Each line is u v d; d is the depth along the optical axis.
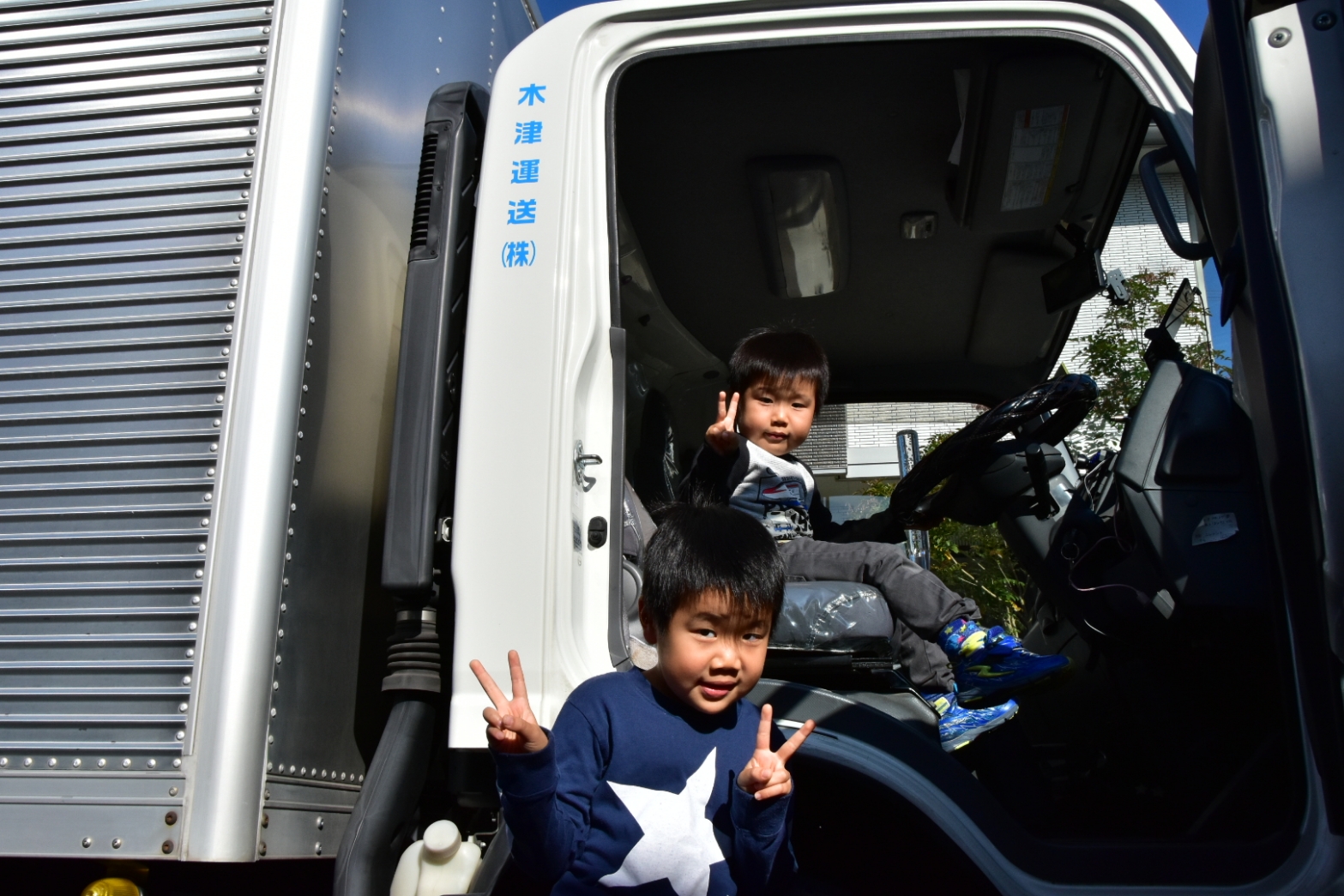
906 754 1.87
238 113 2.10
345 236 2.23
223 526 1.86
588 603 2.04
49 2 2.21
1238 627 2.07
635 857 1.45
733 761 1.54
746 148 3.04
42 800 1.75
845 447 4.10
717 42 2.32
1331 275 1.70
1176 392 2.21
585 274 2.20
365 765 2.22
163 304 2.01
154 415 1.94
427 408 2.15
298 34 2.15
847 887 1.88
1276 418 1.72
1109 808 2.34
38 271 2.05
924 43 2.41
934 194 3.20
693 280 3.58
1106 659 2.56
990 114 2.74
